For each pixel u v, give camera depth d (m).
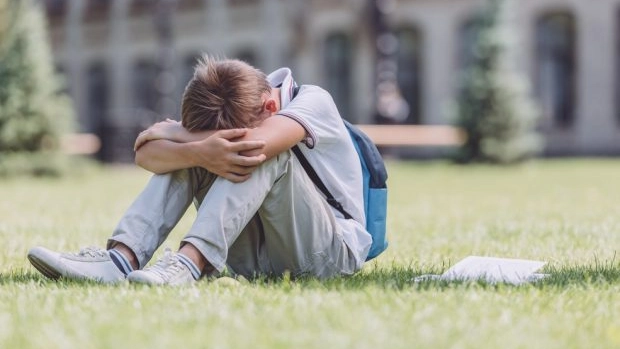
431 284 4.57
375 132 25.89
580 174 20.09
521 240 7.43
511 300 4.17
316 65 37.31
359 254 4.99
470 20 33.16
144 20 46.06
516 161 25.88
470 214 10.34
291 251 4.82
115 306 3.98
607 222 9.03
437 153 32.88
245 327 3.48
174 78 44.59
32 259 4.67
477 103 26.09
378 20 25.45
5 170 22.17
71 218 10.13
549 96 31.48
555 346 3.25
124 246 4.68
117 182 19.94
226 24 42.22
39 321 3.68
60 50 51.12
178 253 4.56
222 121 4.61
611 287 4.66
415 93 34.66
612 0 30.27
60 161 22.67
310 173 4.89
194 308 3.91
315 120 4.78
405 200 12.85
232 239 4.60
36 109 22.45
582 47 30.70
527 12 31.53
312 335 3.33
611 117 30.38
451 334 3.36
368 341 3.22
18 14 22.72
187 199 4.76
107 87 48.78
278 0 39.62
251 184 4.57
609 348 3.27
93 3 49.22
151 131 4.68
